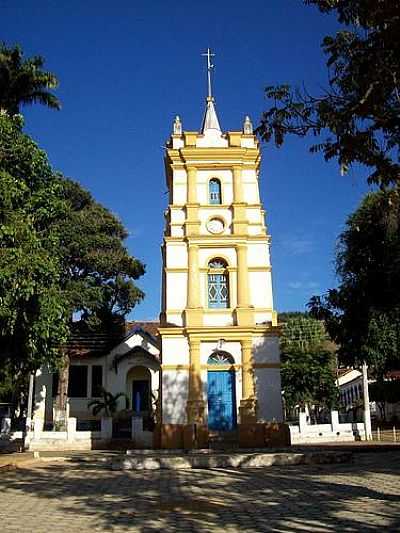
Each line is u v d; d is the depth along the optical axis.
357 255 22.00
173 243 29.22
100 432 31.48
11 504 11.98
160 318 30.00
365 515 9.94
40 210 19.92
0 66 29.95
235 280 28.77
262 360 27.53
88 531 9.16
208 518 10.07
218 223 29.72
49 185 20.95
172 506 11.30
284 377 44.97
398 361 25.02
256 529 9.09
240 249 28.97
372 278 21.53
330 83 11.05
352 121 10.78
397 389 42.66
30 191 19.98
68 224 35.19
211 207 29.81
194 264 28.72
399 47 9.70
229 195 30.08
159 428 27.08
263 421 26.72
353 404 57.78
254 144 30.91
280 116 11.37
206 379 27.41
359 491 12.64
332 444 29.72
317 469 17.50
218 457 18.95
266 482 14.69
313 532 8.78
